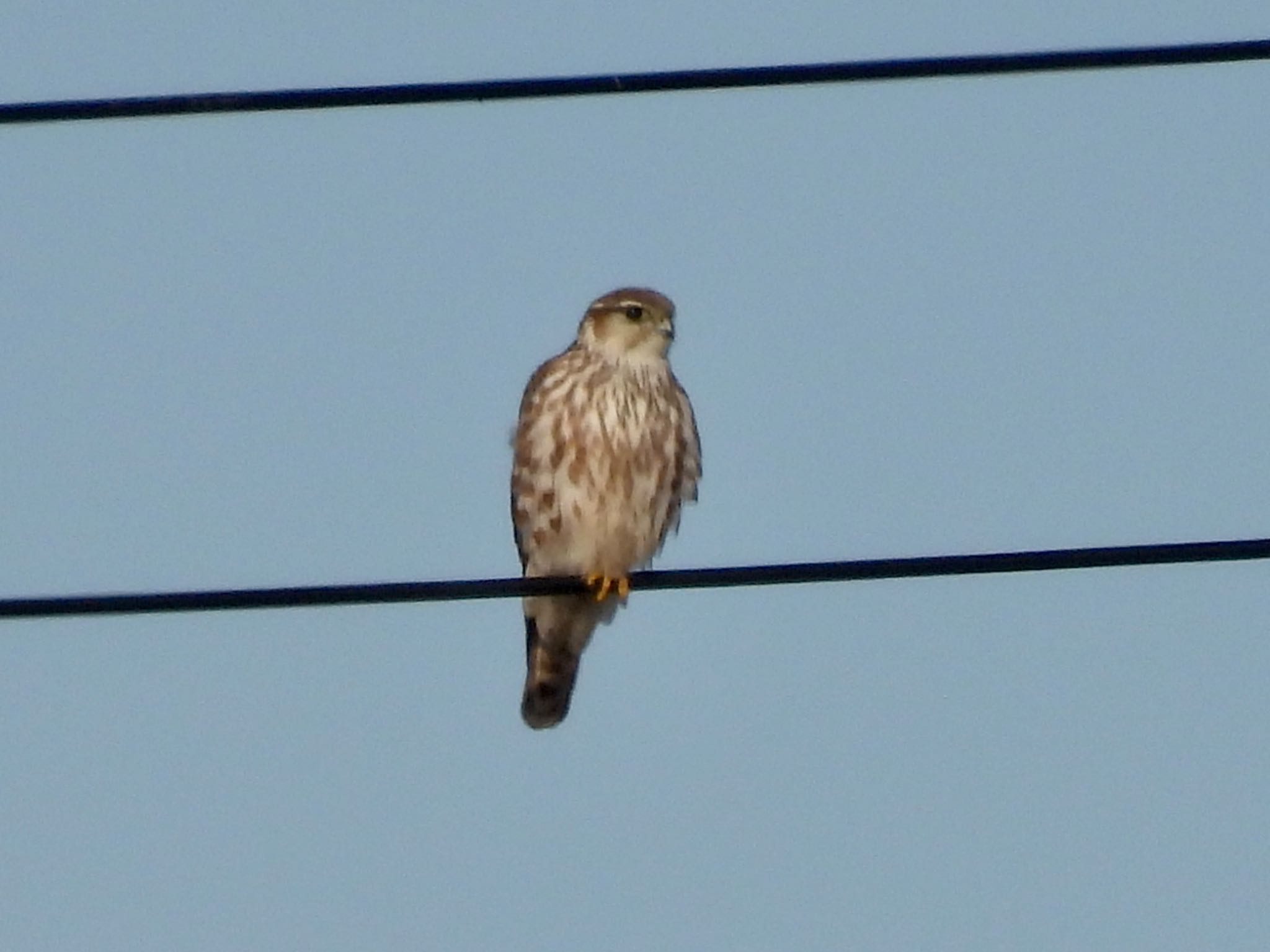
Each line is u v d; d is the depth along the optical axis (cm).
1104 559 1072
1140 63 1100
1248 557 1064
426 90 1102
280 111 1114
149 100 1102
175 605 1066
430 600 1098
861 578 1100
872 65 1099
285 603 1081
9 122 1107
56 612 1061
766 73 1102
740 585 1118
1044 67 1102
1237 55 1098
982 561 1088
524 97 1105
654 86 1102
